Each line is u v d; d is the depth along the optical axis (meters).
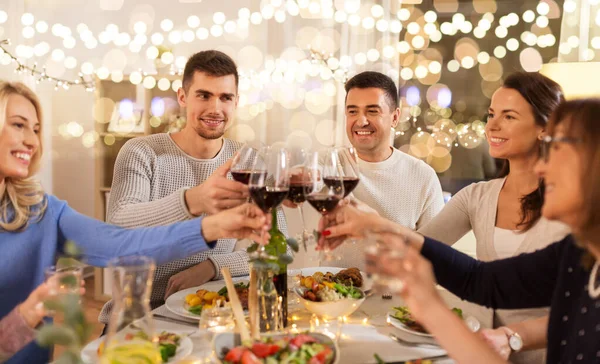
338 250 2.26
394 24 3.62
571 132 1.00
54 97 4.61
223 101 2.16
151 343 0.99
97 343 1.24
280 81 3.84
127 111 4.26
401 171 2.46
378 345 1.28
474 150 3.86
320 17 3.76
